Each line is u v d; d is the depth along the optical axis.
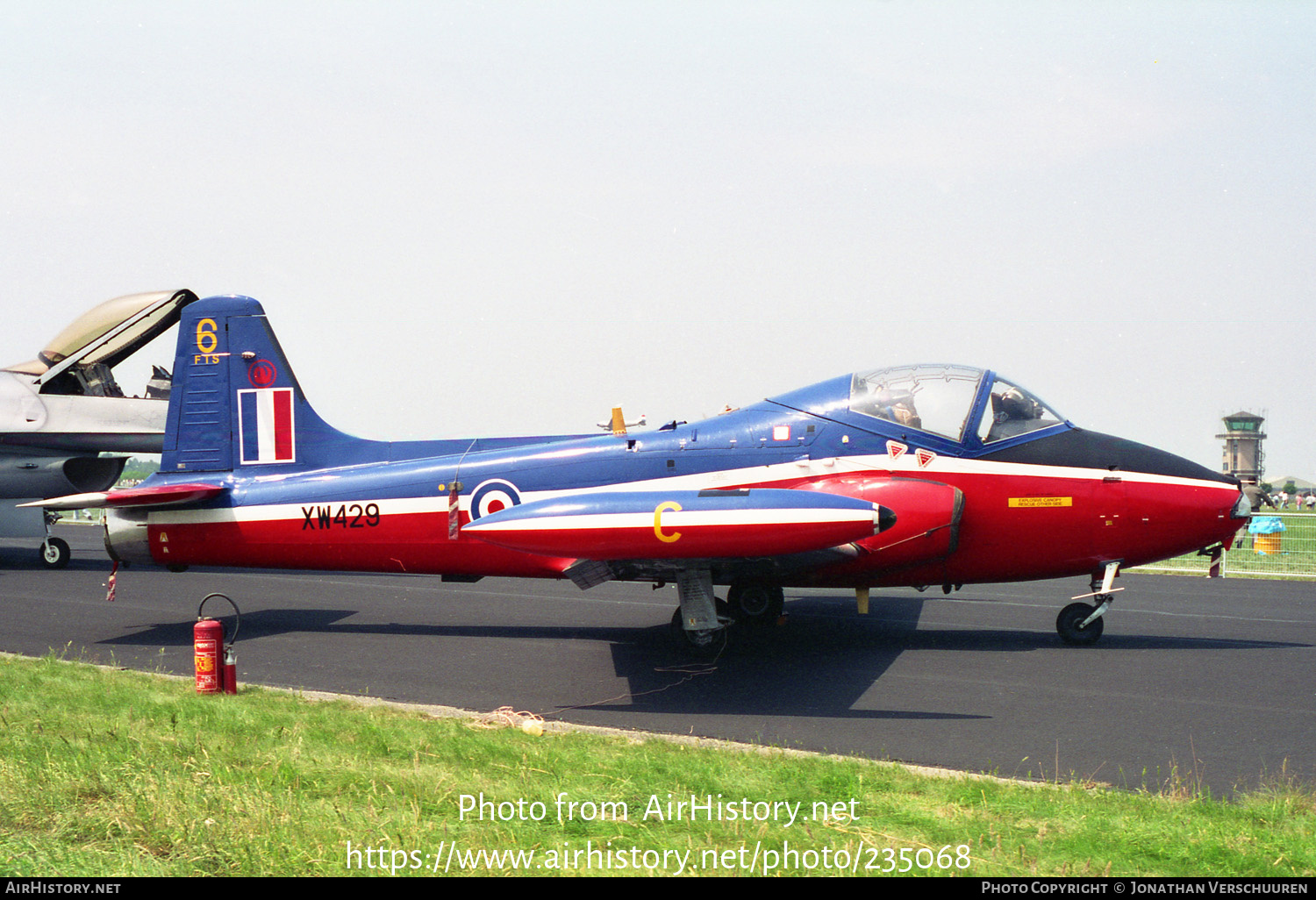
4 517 16.86
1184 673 8.59
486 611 12.21
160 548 10.73
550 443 10.50
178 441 10.91
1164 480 9.48
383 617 11.80
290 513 10.45
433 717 7.05
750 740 6.48
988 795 5.21
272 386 10.84
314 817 4.66
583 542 7.77
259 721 6.54
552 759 5.73
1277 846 4.40
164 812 4.59
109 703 7.03
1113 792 5.30
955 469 9.51
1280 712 7.25
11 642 10.05
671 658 9.27
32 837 4.45
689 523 7.61
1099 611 9.80
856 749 6.28
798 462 9.67
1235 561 20.22
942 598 13.57
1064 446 9.66
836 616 11.80
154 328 17.28
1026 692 7.87
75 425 16.61
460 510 10.16
